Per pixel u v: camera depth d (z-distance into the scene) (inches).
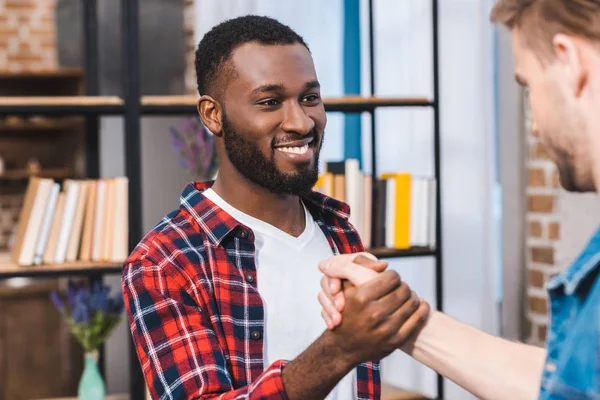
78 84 199.6
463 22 125.1
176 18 130.5
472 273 126.0
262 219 53.2
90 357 97.6
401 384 128.7
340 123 135.3
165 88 130.3
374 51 131.1
